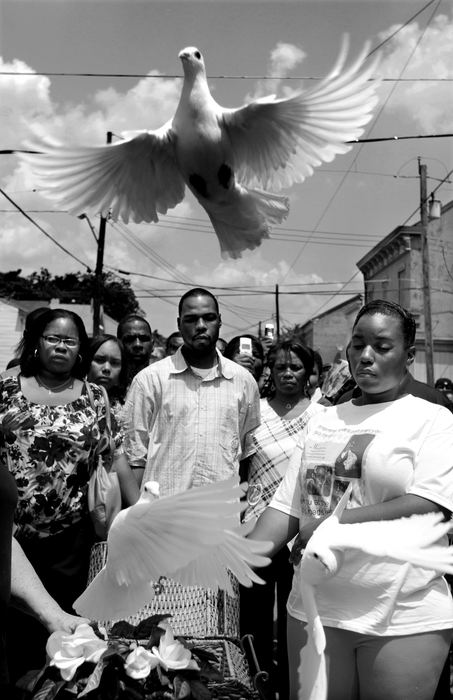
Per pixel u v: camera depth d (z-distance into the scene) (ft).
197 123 7.88
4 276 172.65
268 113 8.17
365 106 8.13
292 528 9.67
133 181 8.45
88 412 12.34
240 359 21.09
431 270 106.11
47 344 12.30
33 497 11.73
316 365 20.84
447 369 106.42
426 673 8.54
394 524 7.88
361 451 8.82
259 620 15.21
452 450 8.84
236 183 8.39
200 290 15.47
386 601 8.45
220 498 6.14
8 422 11.91
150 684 8.14
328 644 8.65
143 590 7.07
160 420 15.07
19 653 11.27
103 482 12.12
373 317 9.18
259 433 15.88
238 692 9.12
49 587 11.83
